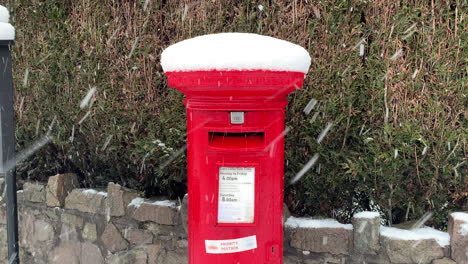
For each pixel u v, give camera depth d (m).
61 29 3.99
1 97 3.01
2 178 4.29
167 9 3.52
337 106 3.03
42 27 4.10
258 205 2.27
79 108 3.97
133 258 3.61
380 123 2.96
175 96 3.47
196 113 2.24
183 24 3.44
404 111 2.89
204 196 2.27
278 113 2.27
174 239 3.42
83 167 4.20
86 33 3.83
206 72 2.06
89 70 3.85
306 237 3.04
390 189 3.01
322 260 3.03
